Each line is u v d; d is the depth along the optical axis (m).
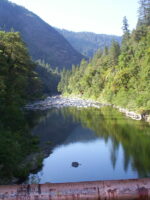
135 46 69.94
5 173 15.15
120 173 16.45
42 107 60.62
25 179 15.59
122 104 51.03
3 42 36.03
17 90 35.31
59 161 19.59
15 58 37.50
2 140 16.70
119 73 62.00
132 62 60.56
